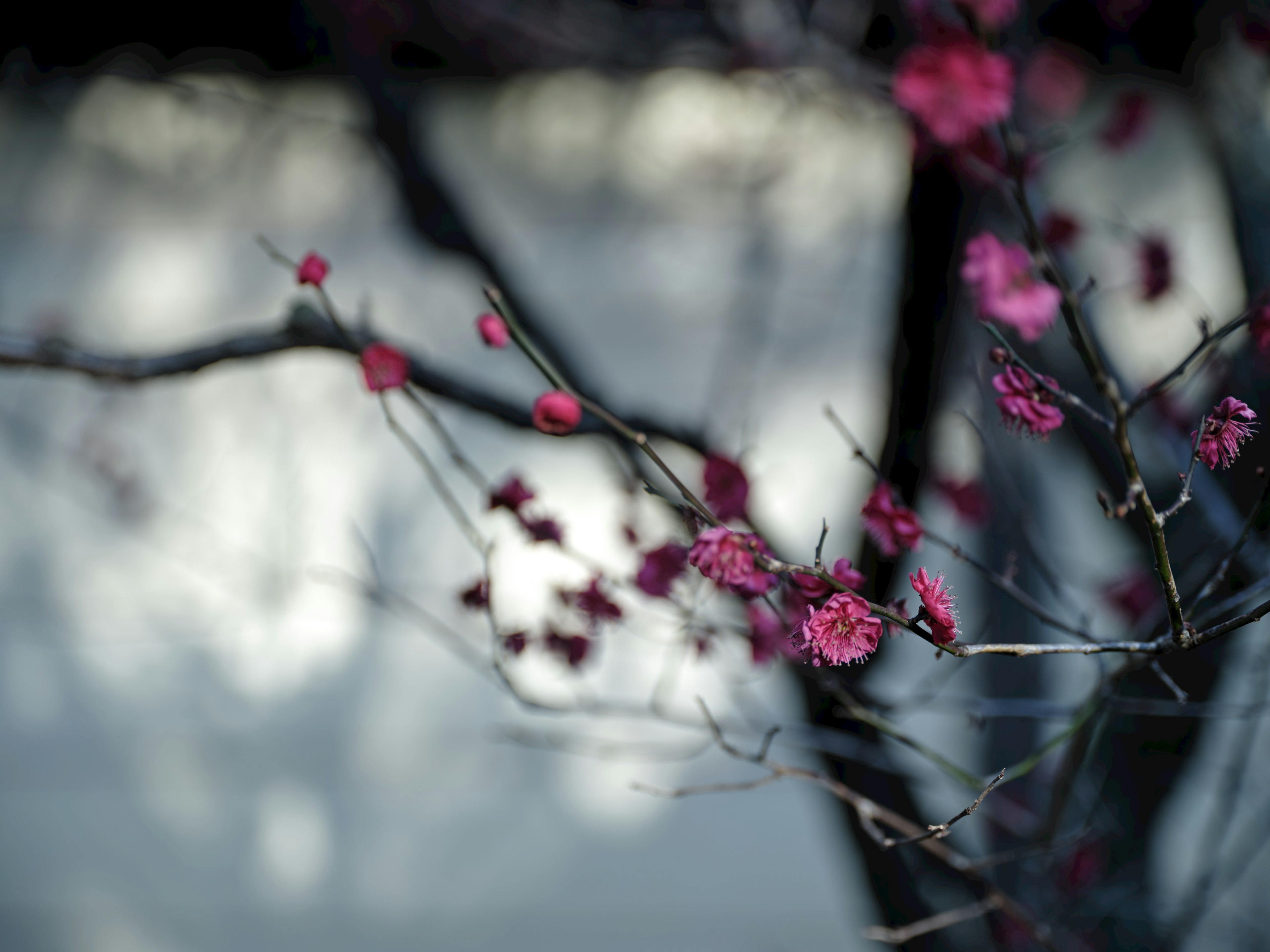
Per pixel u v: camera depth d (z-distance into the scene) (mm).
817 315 2639
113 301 2752
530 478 2627
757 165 2502
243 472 2766
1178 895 1640
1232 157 1400
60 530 2791
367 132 1604
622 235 2691
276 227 2709
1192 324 1992
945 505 1376
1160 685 1252
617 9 1734
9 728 2814
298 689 2793
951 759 2176
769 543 1104
